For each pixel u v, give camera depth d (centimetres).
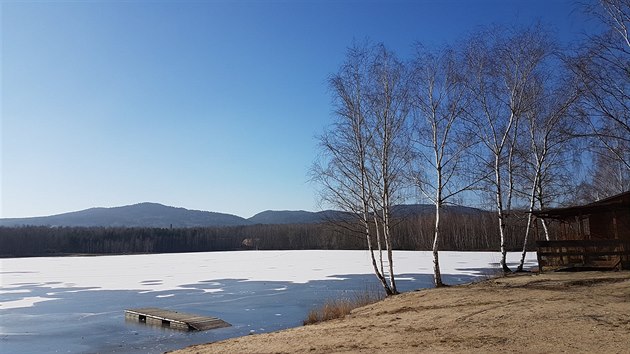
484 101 2352
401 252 7081
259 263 6562
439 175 2192
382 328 1266
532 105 2320
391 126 2183
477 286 1866
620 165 2830
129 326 2219
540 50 2283
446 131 2205
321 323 1639
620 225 2197
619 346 834
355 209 2188
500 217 2367
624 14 1478
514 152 2358
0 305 2919
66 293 3506
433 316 1352
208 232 14262
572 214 2338
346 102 2172
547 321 1095
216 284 3947
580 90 1622
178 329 2120
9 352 1777
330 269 5038
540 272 2109
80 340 1942
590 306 1217
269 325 2130
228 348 1223
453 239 6956
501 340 962
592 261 2180
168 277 4697
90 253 12375
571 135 1897
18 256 11188
